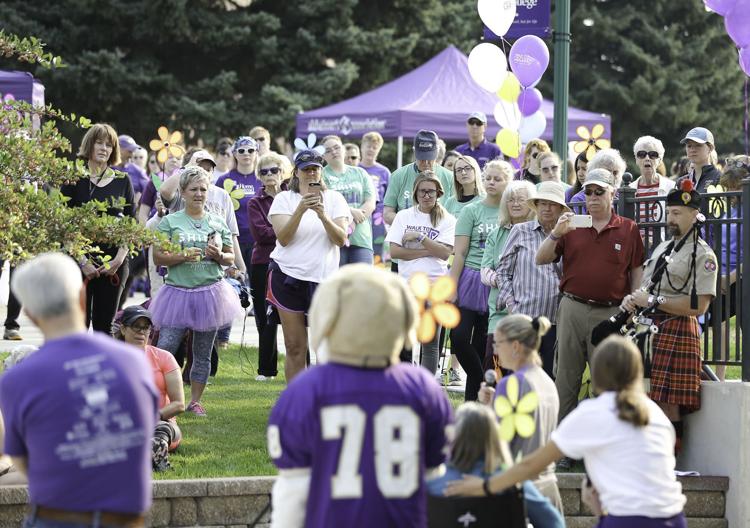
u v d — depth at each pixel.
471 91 47.22
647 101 88.44
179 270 22.17
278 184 26.72
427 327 12.22
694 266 18.16
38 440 10.23
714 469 19.00
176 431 19.45
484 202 22.53
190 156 31.14
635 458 12.92
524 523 12.85
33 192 17.81
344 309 10.45
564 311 19.11
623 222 19.06
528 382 14.65
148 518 17.25
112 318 23.72
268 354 26.75
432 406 10.63
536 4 29.73
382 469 10.27
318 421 10.28
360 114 46.00
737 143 95.00
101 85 72.62
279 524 10.48
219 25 75.88
